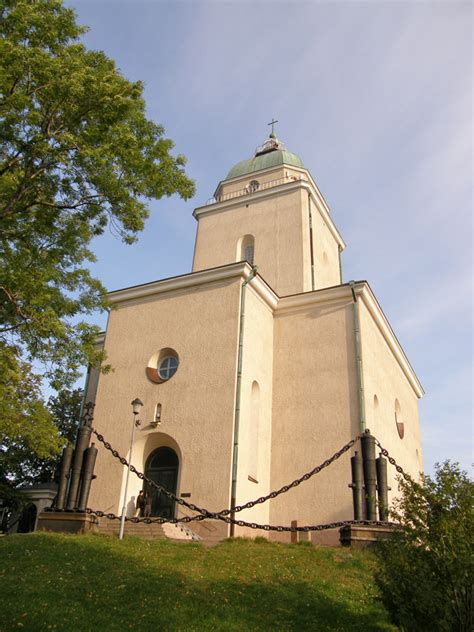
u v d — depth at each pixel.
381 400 20.92
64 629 7.13
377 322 22.08
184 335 19.80
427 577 7.00
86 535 12.88
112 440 19.25
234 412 17.45
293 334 20.89
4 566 9.69
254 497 17.58
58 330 12.27
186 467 17.41
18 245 13.34
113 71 12.38
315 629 7.86
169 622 7.59
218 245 26.84
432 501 7.54
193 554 11.20
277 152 29.44
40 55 10.99
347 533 12.44
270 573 10.20
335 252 29.12
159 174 13.06
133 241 13.96
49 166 12.18
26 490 26.42
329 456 18.25
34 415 13.77
